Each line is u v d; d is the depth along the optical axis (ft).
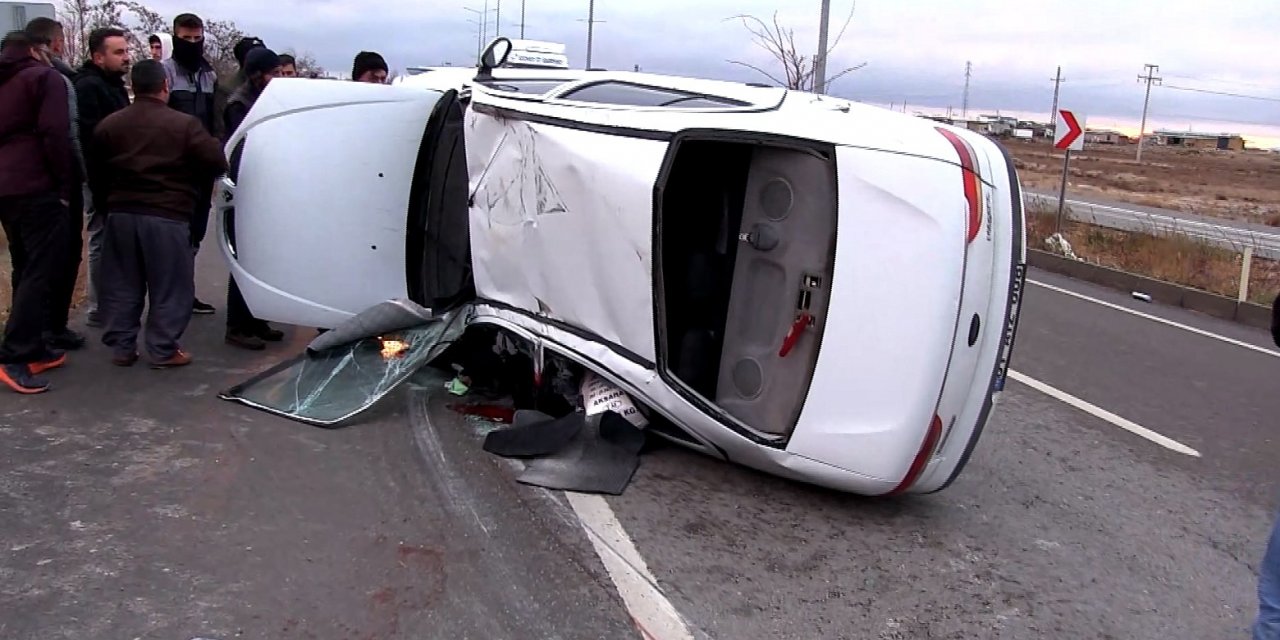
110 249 18.93
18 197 16.97
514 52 21.62
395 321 19.13
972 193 13.78
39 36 17.97
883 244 13.75
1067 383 25.41
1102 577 14.12
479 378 19.48
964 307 13.75
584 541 13.57
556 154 16.34
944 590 13.26
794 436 14.58
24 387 17.46
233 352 21.29
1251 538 15.99
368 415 17.84
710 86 16.66
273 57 23.44
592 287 16.01
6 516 13.00
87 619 10.82
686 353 16.25
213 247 33.83
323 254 19.62
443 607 11.68
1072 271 48.52
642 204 14.99
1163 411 23.36
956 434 14.49
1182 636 12.64
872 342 13.87
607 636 11.37
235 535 13.02
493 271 18.02
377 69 25.40
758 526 14.56
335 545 12.98
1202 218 84.12
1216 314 39.78
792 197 15.23
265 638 10.77
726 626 11.82
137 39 65.21
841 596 12.83
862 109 15.55
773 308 15.61
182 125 18.76
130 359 19.53
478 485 15.08
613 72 18.47
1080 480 18.07
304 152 19.56
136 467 14.85
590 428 16.22
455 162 20.24
